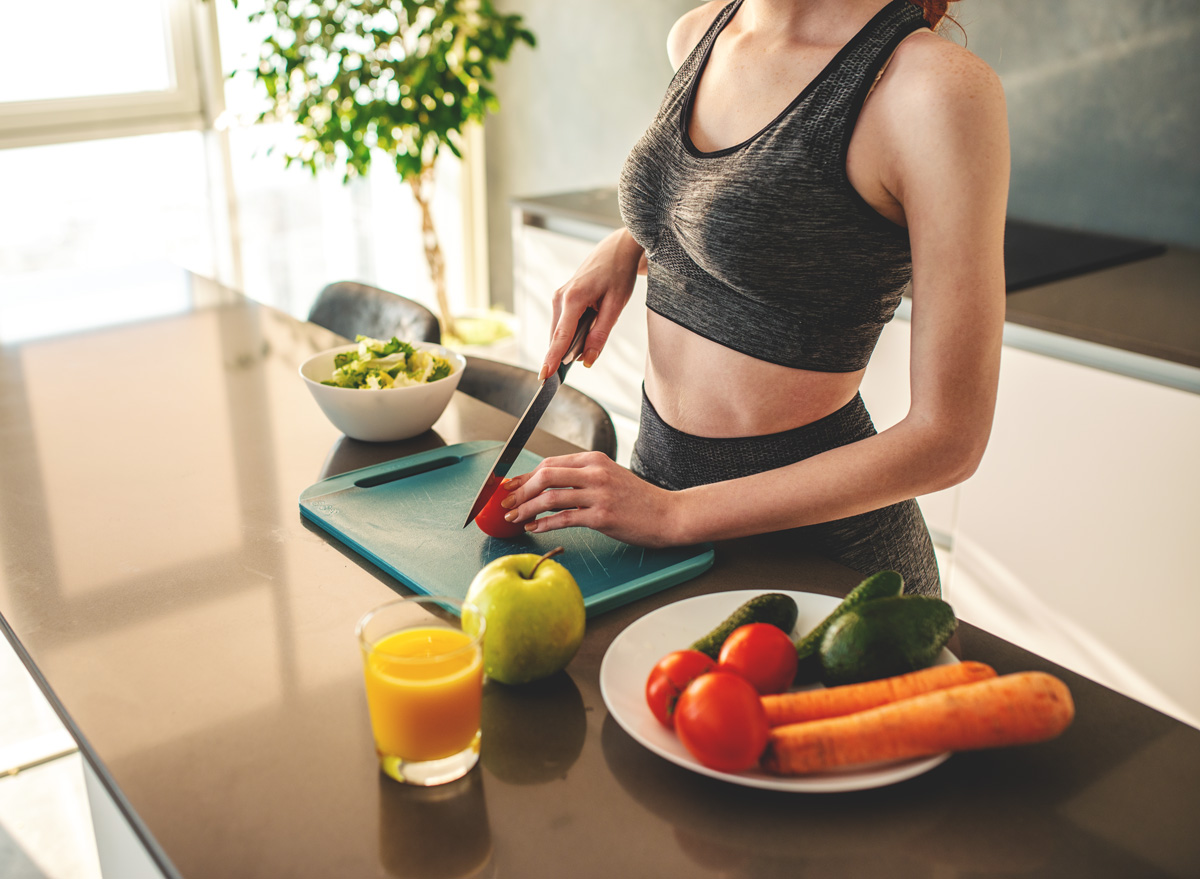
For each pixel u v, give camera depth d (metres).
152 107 3.12
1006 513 1.84
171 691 0.74
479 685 0.66
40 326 1.68
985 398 0.84
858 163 0.90
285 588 0.88
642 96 3.10
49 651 0.79
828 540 1.07
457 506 1.03
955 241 0.82
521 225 2.81
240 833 0.61
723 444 1.09
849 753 0.61
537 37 3.38
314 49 3.00
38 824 1.72
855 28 0.94
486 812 0.63
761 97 0.98
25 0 2.82
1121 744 0.69
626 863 0.59
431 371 1.23
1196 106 2.00
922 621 0.68
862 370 1.08
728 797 0.64
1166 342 1.56
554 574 0.74
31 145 2.92
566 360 1.14
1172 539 1.61
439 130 2.91
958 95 0.81
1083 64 2.14
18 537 0.98
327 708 0.72
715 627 0.78
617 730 0.71
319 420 1.30
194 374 1.46
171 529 1.00
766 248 0.96
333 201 3.58
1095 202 2.21
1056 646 1.83
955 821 0.62
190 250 3.38
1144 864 0.59
